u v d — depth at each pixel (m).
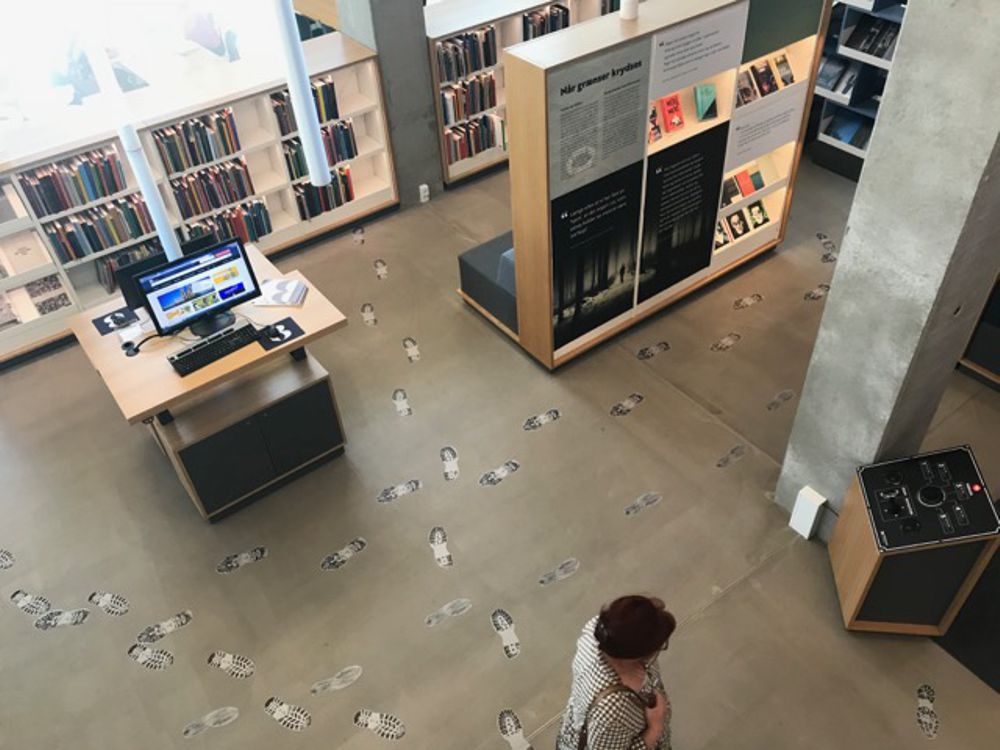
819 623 4.06
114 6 5.86
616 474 4.87
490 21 6.80
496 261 5.84
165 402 4.23
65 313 5.96
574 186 4.75
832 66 6.97
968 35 2.69
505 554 4.48
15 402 5.61
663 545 4.46
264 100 6.11
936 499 3.65
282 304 4.82
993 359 5.14
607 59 4.39
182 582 4.45
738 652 3.97
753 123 5.52
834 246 6.51
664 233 5.54
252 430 4.55
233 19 6.34
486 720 3.79
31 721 3.90
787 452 4.36
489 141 7.47
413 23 6.39
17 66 5.70
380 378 5.61
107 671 4.08
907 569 3.63
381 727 3.79
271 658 4.09
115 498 4.93
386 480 4.92
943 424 5.02
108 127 5.62
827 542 4.36
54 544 4.68
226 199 6.27
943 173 2.98
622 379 5.50
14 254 5.75
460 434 5.18
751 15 4.91
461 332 5.96
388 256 6.75
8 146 5.44
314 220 6.83
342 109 6.53
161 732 3.83
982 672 3.83
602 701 2.33
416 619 4.21
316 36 7.25
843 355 3.75
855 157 7.07
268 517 4.76
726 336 5.79
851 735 3.64
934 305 3.27
